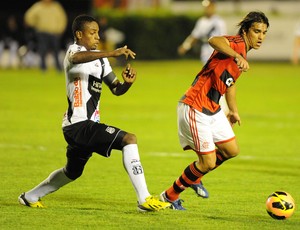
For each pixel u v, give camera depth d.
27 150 41.06
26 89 78.38
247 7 146.62
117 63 108.19
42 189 26.52
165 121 55.03
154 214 25.78
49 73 100.50
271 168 36.78
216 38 25.30
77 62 24.33
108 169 35.72
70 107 25.23
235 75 25.73
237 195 30.03
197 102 25.84
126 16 121.38
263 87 84.81
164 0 147.38
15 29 113.06
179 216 25.55
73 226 23.84
